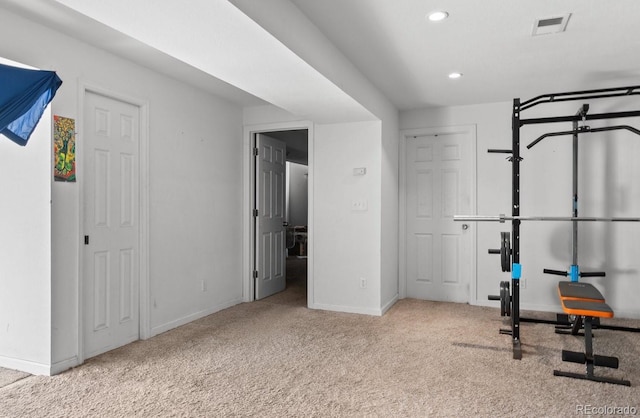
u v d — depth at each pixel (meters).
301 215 11.38
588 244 4.34
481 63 3.44
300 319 4.20
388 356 3.17
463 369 2.92
